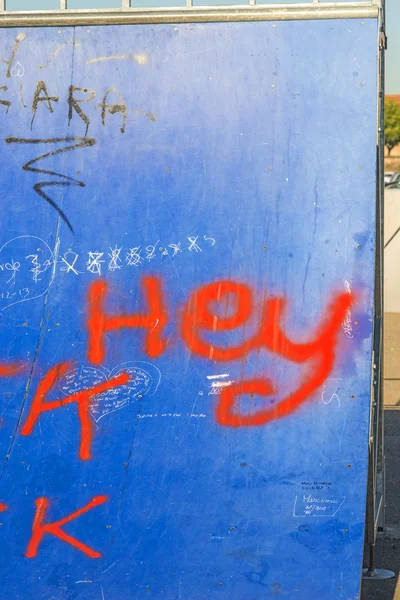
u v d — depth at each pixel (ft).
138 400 11.79
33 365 11.91
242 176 11.75
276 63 11.73
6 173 12.05
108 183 11.93
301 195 11.66
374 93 11.59
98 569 11.82
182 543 11.74
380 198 13.00
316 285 11.60
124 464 11.78
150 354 11.79
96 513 11.80
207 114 11.81
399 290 41.50
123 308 11.85
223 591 11.72
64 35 12.00
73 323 11.89
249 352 11.66
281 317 11.64
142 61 11.89
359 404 11.53
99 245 11.91
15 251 12.01
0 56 12.09
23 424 11.89
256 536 11.66
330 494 11.57
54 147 11.99
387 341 34.78
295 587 11.64
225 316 11.71
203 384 11.70
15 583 11.91
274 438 11.62
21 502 11.89
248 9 11.71
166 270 11.80
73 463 11.84
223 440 11.68
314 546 11.60
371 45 11.59
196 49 11.82
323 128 11.65
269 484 11.62
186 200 11.82
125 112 11.91
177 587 11.77
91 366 11.85
